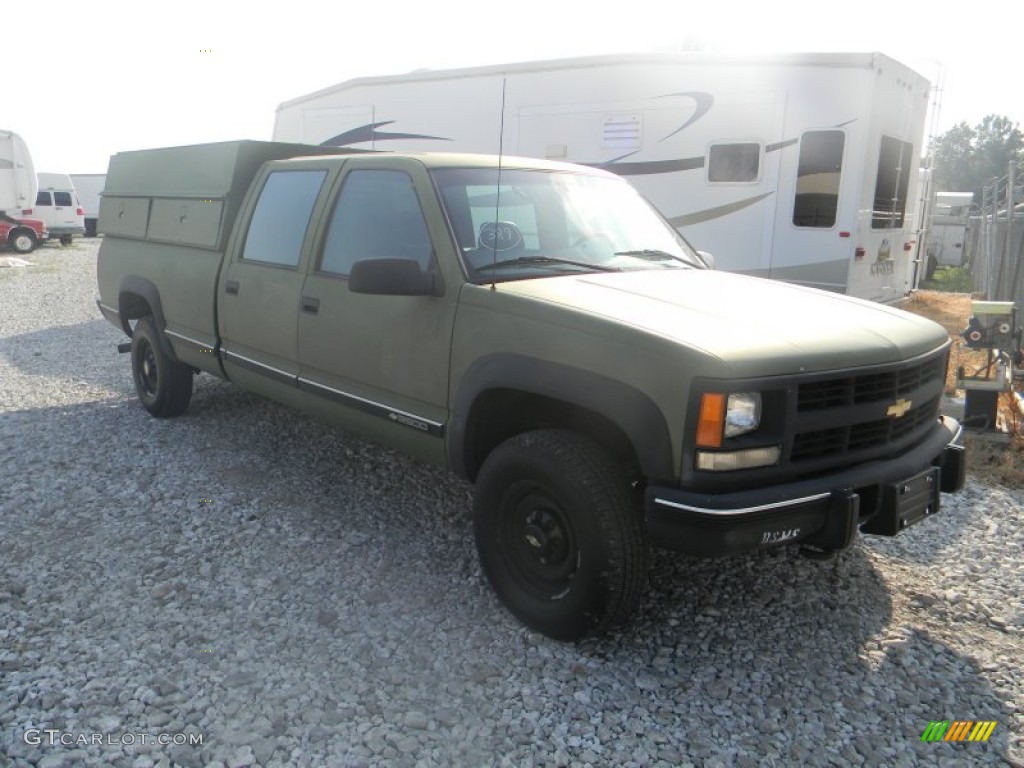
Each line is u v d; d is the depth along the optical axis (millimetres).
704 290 3666
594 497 3061
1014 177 9422
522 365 3309
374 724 2834
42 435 5840
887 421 3279
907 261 10531
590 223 4301
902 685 3123
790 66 8664
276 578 3820
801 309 3506
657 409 2928
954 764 2715
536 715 2902
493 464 3422
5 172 23641
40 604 3549
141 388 6375
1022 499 4914
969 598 3764
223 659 3180
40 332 10336
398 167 4125
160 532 4277
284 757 2668
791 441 2969
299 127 12828
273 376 4738
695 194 9352
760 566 4023
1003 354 6141
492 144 10562
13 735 2727
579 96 9828
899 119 9305
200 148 5566
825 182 8703
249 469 5203
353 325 4102
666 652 3289
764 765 2689
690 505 2855
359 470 5223
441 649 3285
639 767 2670
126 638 3307
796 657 3285
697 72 9125
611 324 3088
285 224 4723
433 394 3752
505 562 3498
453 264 3689
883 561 4109
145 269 5980
